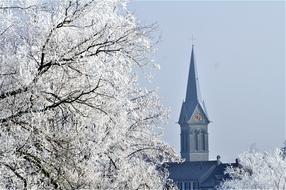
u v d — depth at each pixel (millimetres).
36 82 26156
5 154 24922
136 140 40656
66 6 26984
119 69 28750
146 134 40938
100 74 27844
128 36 27875
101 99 28703
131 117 38938
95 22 27516
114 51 27766
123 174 36719
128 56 28266
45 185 27125
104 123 30047
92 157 29734
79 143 28391
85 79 28031
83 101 27344
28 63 26531
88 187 30125
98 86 27125
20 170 25609
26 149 26359
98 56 27938
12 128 25797
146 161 43250
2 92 25953
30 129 26094
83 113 28531
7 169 25672
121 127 31766
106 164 36438
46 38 26547
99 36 27422
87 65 27688
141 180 39125
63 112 27859
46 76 27297
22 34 27047
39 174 26641
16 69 26016
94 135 29672
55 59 26344
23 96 25844
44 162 26859
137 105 39219
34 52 26375
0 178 25281
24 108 26031
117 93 28906
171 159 43156
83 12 27234
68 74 27219
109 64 28391
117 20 27781
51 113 27359
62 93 27734
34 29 26672
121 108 29922
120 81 28922
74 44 27016
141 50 28328
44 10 26984
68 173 28031
